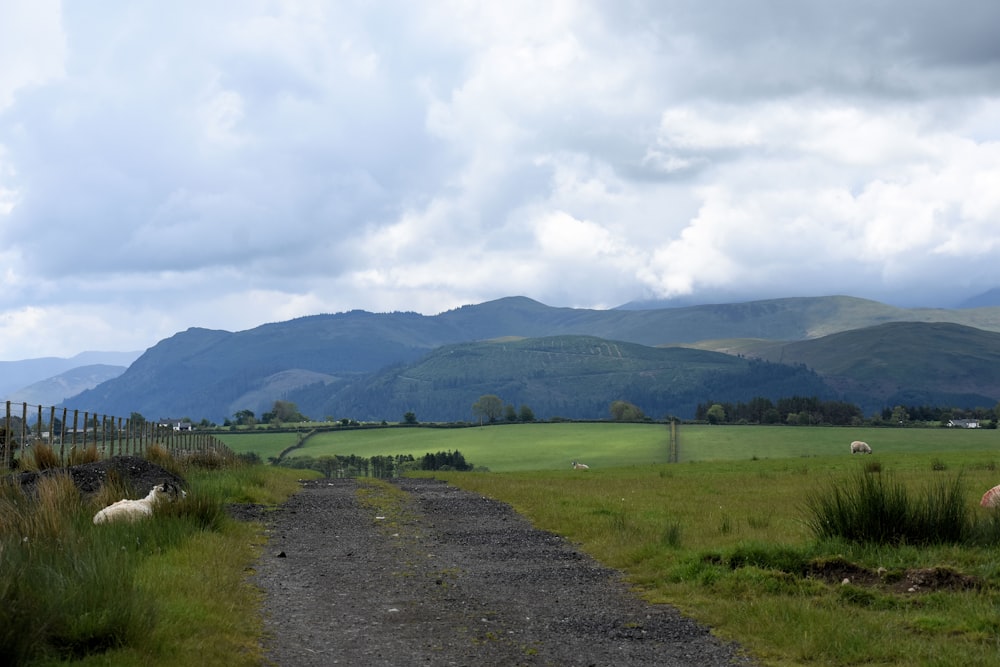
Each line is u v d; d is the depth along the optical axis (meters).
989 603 10.63
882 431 166.50
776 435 163.50
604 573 14.11
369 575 13.75
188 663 8.15
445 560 15.34
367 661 8.92
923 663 8.54
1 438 25.80
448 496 28.72
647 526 18.66
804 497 25.30
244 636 9.56
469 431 179.50
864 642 9.30
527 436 171.62
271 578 13.23
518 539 18.09
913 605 10.99
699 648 9.61
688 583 12.65
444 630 10.30
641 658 9.21
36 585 8.65
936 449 134.50
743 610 10.83
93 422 30.56
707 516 20.80
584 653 9.40
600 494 28.27
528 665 8.92
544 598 12.17
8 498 15.06
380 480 40.00
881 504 14.05
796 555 13.21
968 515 15.35
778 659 9.18
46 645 7.96
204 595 10.66
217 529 16.67
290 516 21.58
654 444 156.88
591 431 176.88
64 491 16.14
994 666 8.36
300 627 10.27
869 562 12.73
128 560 11.28
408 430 180.12
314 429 177.38
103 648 8.19
